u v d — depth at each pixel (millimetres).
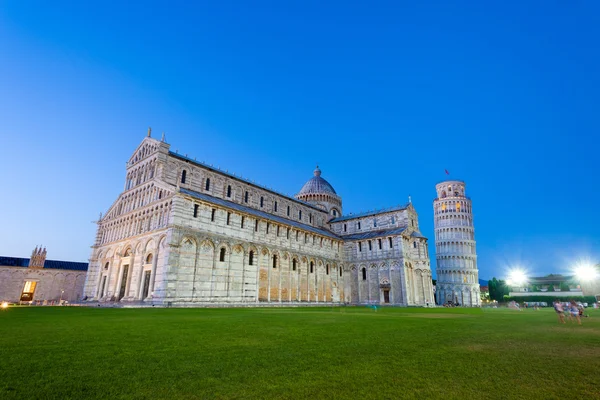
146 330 19578
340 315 36812
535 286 150250
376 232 95750
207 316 31297
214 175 77000
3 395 8289
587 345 16141
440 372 10984
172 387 9133
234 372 10648
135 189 71312
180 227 55625
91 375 10078
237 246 65000
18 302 82250
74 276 93688
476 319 33000
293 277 77812
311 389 9156
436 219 148375
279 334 18922
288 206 96062
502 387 9500
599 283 130375
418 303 87500
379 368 11398
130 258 64188
